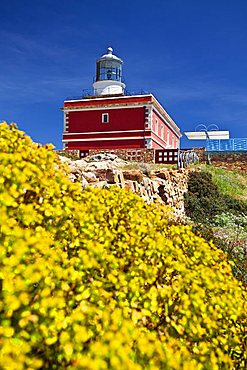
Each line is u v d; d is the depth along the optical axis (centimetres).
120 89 3909
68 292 261
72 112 3412
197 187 1802
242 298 365
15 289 231
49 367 228
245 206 1814
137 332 235
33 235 290
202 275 332
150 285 333
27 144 420
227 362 264
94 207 409
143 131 3212
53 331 225
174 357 228
